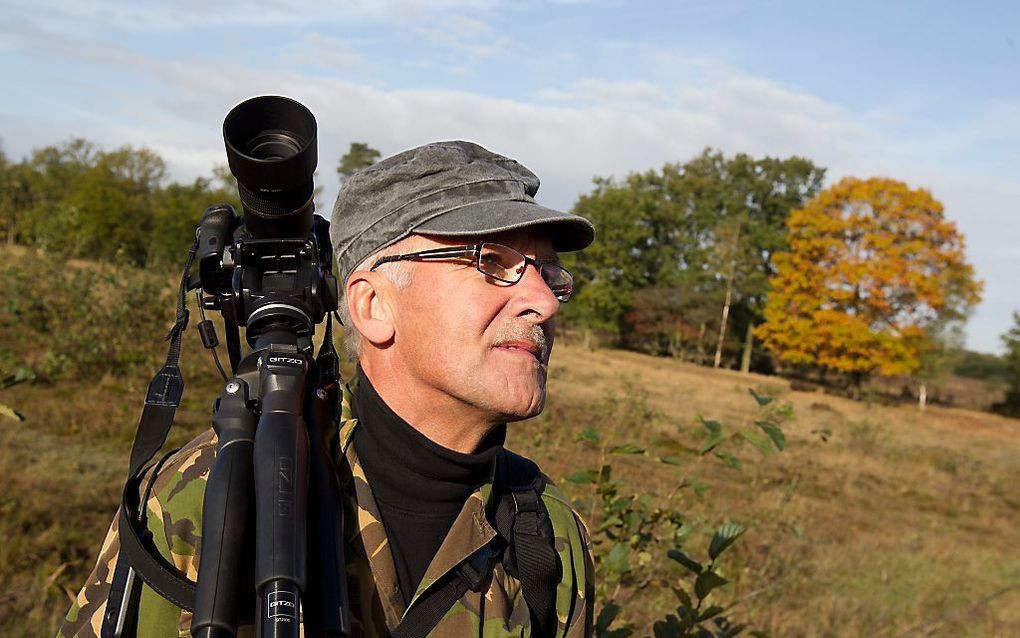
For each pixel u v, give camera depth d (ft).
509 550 5.01
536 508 5.22
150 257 49.52
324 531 3.92
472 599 4.68
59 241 48.49
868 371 160.56
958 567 32.12
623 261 186.19
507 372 4.72
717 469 37.29
